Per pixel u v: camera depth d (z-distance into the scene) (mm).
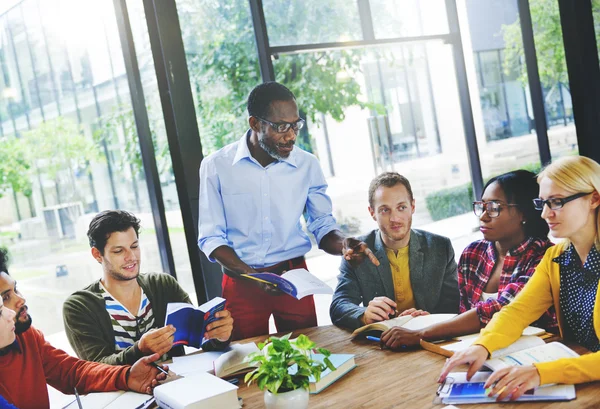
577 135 4582
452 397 1642
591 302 1832
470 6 5387
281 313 2781
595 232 1816
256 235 2834
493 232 2240
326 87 4625
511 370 1607
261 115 2633
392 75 5055
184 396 1726
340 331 2428
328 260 4410
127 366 2062
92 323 2434
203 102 3783
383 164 4988
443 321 2111
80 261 3553
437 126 5344
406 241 2670
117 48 3508
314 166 2896
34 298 3439
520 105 5586
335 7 4605
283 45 4293
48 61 3398
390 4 4969
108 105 3520
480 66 5469
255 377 1592
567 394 1550
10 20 3299
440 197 5391
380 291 2658
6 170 3350
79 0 3434
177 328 2184
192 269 3625
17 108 3332
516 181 2213
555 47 5121
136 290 2559
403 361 1979
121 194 3572
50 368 2203
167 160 3607
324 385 1866
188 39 3744
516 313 1921
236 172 2793
